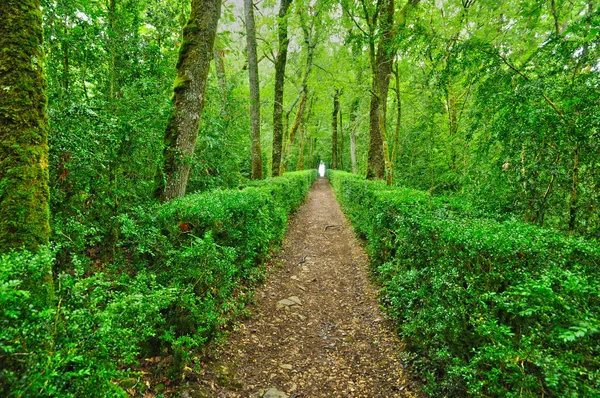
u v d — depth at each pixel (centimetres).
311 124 2881
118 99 396
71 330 147
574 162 338
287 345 379
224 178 860
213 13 514
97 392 148
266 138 2256
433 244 316
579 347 158
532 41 605
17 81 193
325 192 2320
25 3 198
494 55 386
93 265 324
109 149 347
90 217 336
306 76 1562
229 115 922
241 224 448
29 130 197
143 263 326
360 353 361
